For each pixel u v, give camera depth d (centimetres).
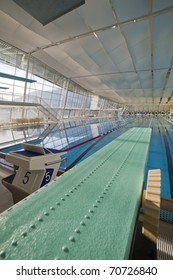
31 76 1312
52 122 1471
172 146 767
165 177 407
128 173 182
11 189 219
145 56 739
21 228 88
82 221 95
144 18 473
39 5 371
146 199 124
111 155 279
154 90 1548
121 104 3581
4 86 1180
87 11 450
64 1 357
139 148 348
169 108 3447
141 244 128
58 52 823
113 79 1192
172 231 175
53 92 1705
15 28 621
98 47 690
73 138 888
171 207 175
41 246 77
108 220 96
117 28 537
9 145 656
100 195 129
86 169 196
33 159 197
